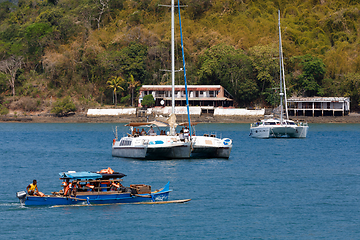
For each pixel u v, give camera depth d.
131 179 119.88
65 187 92.06
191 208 91.06
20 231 76.69
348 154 182.75
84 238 73.62
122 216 85.12
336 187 112.00
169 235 75.19
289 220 83.56
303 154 182.00
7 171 136.88
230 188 109.75
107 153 186.25
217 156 162.00
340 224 81.31
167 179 120.44
